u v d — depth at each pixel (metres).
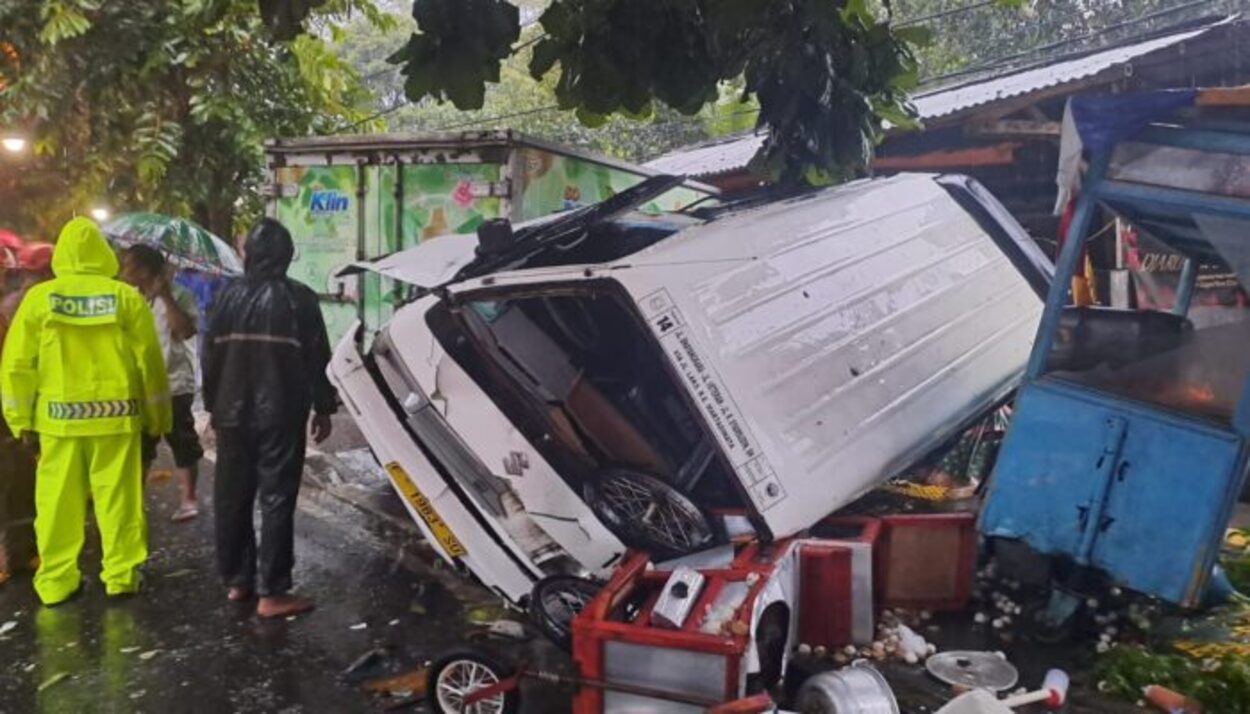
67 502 4.61
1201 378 3.87
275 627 4.40
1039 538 4.13
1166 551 3.81
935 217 5.67
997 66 12.07
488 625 4.42
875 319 4.70
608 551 3.84
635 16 2.86
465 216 7.25
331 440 8.02
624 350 4.50
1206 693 3.60
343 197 7.89
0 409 4.94
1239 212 3.74
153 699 3.71
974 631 4.31
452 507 4.00
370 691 3.78
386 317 7.75
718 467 4.22
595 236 5.09
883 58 4.44
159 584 4.91
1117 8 14.64
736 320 4.10
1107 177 4.14
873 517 4.45
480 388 3.95
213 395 4.56
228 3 5.30
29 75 8.99
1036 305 5.88
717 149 12.95
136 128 9.35
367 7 9.63
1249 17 8.62
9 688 3.79
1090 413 4.05
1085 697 3.71
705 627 3.14
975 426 5.31
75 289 4.52
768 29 3.88
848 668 3.37
